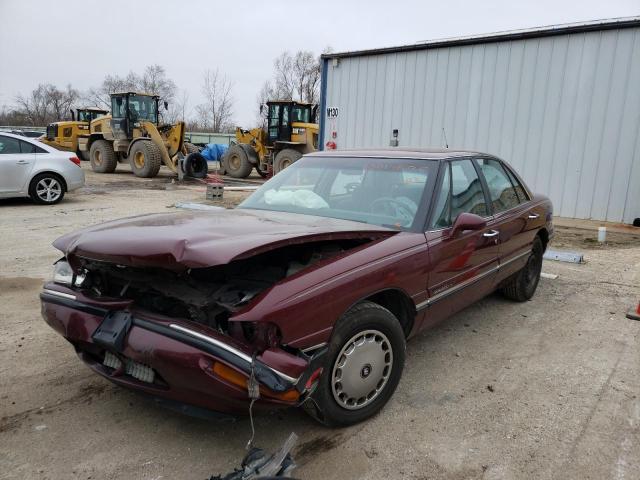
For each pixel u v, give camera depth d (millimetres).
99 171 21094
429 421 2980
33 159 10672
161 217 3207
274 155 19969
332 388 2711
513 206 4656
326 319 2570
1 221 8898
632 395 3346
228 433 2820
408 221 3410
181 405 2480
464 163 4062
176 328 2348
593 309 5078
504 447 2746
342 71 14062
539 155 11242
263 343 2352
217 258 2279
